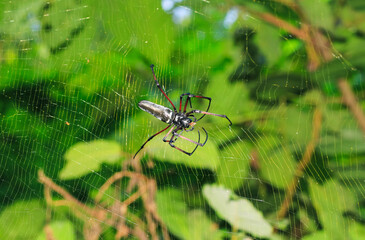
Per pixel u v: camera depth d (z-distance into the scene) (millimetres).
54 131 758
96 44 763
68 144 750
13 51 780
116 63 756
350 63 707
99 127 745
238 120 733
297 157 710
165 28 750
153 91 754
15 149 764
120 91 752
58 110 762
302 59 722
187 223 697
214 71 748
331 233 680
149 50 751
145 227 711
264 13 725
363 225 678
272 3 723
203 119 744
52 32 773
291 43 725
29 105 771
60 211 731
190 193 708
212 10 741
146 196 717
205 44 747
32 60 776
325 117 714
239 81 740
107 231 717
